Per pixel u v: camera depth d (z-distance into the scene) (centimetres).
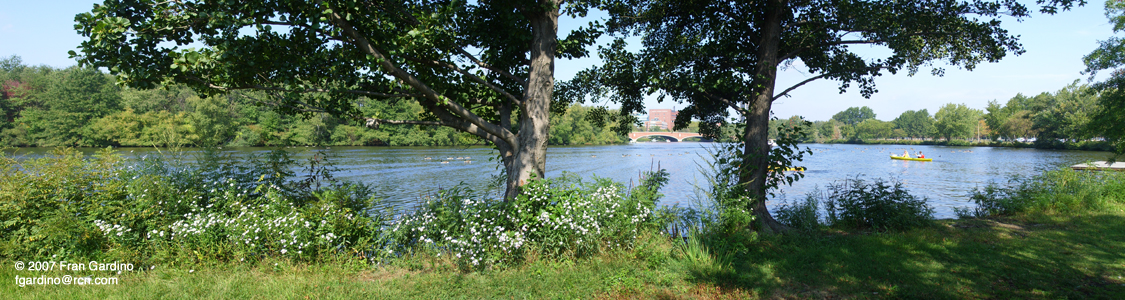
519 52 805
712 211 711
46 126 5644
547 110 729
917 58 942
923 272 591
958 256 661
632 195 693
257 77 672
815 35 863
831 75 898
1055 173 1212
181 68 551
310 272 571
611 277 555
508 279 550
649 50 955
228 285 516
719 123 1088
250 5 568
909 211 882
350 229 622
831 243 745
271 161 757
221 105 5603
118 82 566
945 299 500
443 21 647
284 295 495
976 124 10950
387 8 672
